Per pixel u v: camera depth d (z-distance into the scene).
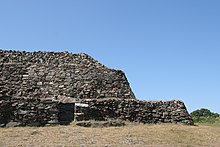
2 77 29.91
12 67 31.22
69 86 30.53
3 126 23.53
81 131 22.64
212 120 41.59
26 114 24.55
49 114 25.08
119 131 23.38
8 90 27.64
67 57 34.47
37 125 24.33
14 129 22.66
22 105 24.78
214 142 22.02
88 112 26.44
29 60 33.28
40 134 21.33
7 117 24.12
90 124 25.00
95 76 31.77
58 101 26.12
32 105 25.02
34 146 18.12
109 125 25.52
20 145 18.22
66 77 31.31
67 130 22.80
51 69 31.97
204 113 50.78
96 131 22.97
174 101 30.17
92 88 30.66
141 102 28.66
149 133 23.25
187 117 29.50
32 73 31.11
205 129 26.75
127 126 25.78
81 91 30.23
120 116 27.41
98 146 18.70
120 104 27.84
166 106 29.45
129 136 21.91
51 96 28.92
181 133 24.08
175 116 29.17
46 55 34.31
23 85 29.48
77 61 34.16
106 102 27.47
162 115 28.77
